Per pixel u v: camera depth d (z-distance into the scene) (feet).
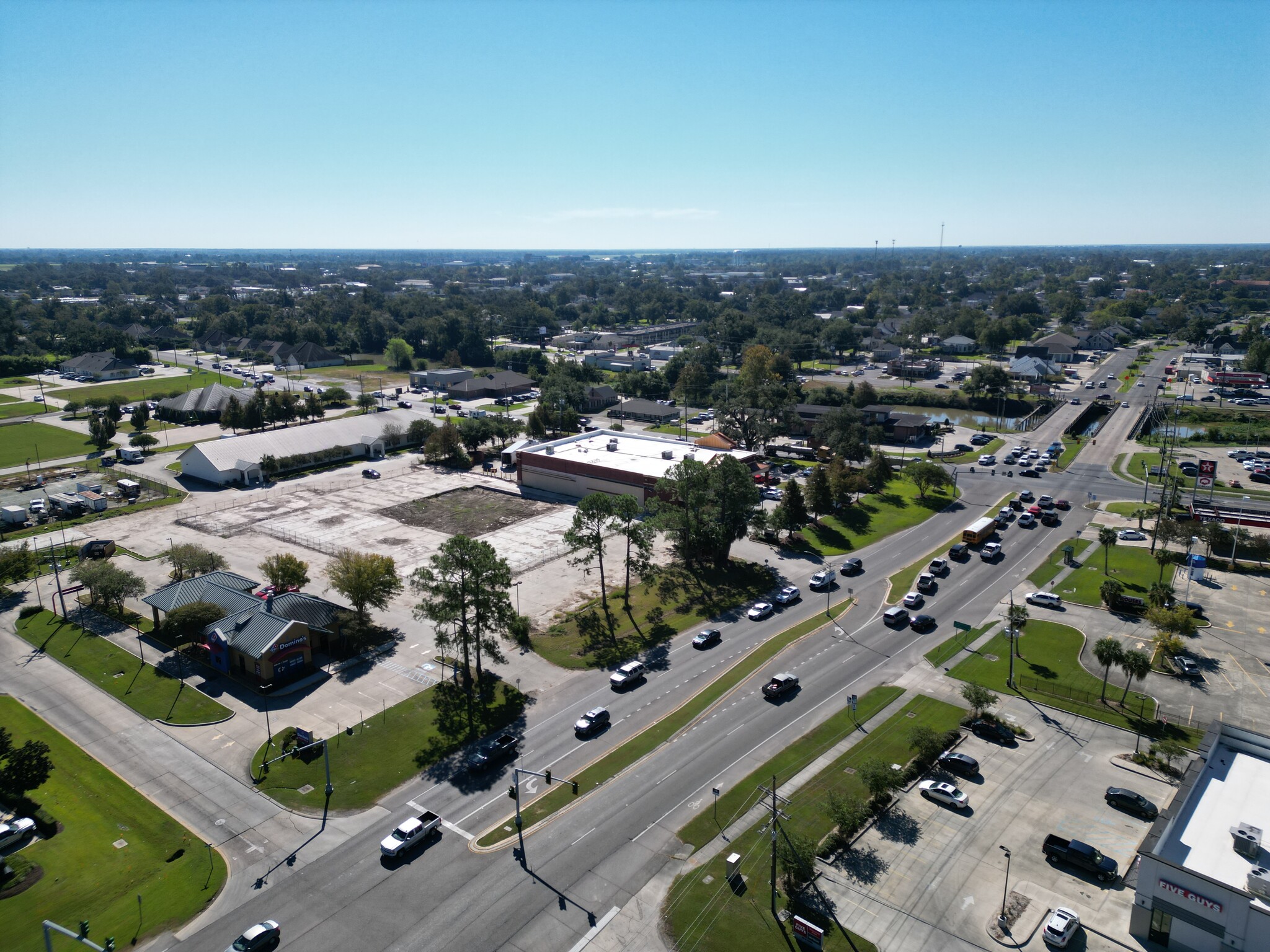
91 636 294.05
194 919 165.58
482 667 271.08
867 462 539.70
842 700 250.57
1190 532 352.08
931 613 314.14
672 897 171.12
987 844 187.21
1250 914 143.84
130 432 626.64
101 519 426.51
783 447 584.40
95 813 199.52
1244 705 244.42
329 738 229.86
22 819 192.54
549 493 481.05
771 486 483.92
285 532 406.21
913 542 396.37
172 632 275.18
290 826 194.70
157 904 169.37
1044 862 181.27
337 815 198.39
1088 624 300.81
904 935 160.56
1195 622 284.20
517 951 157.38
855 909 167.43
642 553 344.28
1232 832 160.56
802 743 226.99
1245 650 277.85
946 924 163.22
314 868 180.14
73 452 565.12
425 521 428.15
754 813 197.88
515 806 201.16
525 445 529.45
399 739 229.45
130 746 227.40
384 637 293.64
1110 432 633.61
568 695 253.44
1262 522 396.16
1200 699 248.11
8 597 327.67
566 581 345.51
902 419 633.61
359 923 164.25
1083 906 167.53
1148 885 155.74
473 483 501.97
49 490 477.36
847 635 295.28
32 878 176.96
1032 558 369.09
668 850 185.16
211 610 279.08
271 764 217.97
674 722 237.45
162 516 432.66
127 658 277.85
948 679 263.49
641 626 301.63
